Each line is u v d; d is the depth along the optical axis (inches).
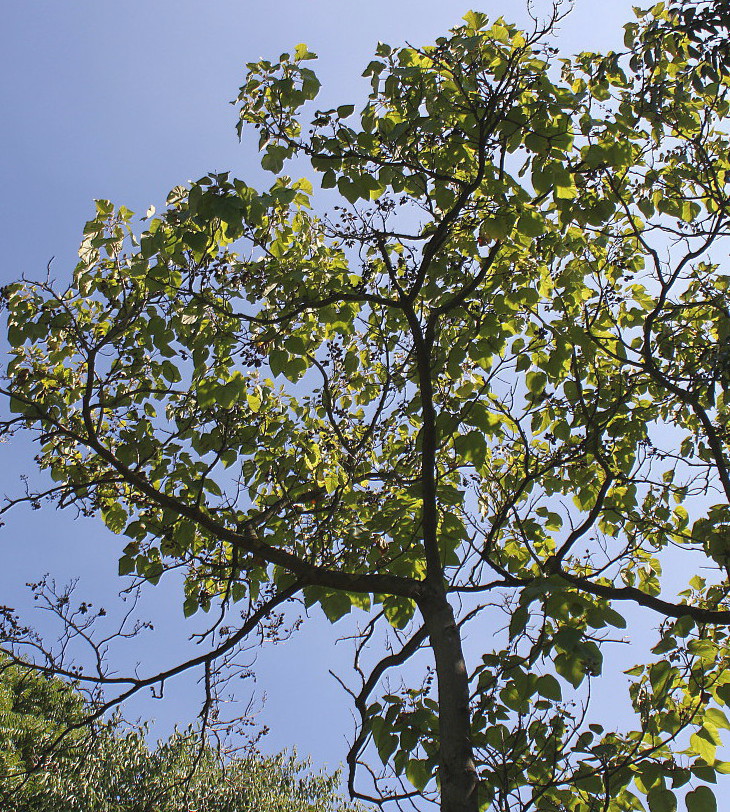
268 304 218.2
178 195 191.9
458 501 199.9
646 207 206.8
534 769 163.2
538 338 222.8
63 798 301.4
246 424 235.8
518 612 138.6
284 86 181.3
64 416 230.8
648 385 235.5
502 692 162.6
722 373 210.1
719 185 213.3
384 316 250.7
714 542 194.7
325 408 249.3
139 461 225.0
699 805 148.6
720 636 203.8
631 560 241.3
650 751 153.1
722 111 208.2
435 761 159.8
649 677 171.3
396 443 265.9
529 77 185.2
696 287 237.5
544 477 244.4
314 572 189.8
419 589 179.6
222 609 216.1
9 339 207.6
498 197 193.8
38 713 371.6
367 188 190.5
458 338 212.2
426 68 189.5
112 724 224.7
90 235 183.9
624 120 194.7
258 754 241.9
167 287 205.2
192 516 201.3
